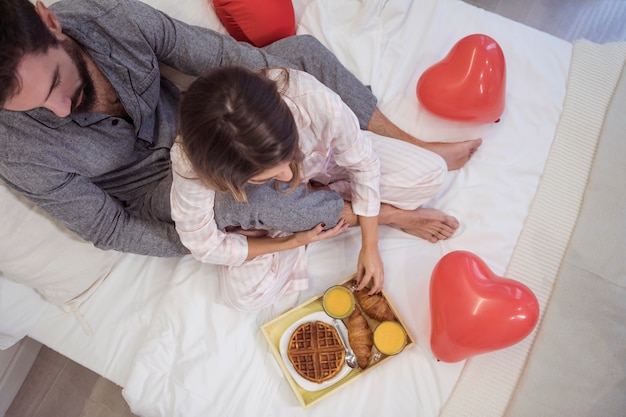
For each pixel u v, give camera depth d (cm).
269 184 98
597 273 112
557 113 124
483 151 122
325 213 102
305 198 100
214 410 104
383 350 103
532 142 121
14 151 84
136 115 92
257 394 106
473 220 116
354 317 107
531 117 124
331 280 115
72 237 108
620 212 115
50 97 74
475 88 112
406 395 104
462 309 95
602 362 106
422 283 113
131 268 119
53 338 115
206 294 113
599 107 123
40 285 107
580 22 159
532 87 126
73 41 83
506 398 104
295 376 104
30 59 67
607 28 158
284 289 113
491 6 163
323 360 104
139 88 92
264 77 74
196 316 111
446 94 115
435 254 115
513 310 93
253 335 110
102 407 141
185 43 99
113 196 111
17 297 110
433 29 131
